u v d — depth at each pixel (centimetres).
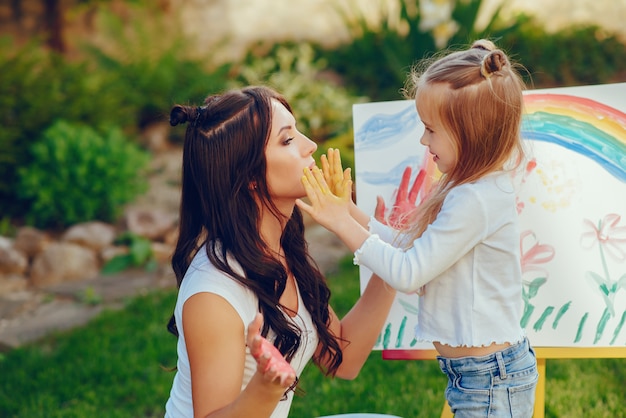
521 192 255
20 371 416
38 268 559
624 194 252
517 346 203
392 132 263
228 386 188
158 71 759
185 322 191
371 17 848
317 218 201
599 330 250
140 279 550
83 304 514
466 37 709
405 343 258
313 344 218
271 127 199
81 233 593
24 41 812
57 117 682
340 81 766
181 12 862
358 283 494
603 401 359
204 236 211
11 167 642
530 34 780
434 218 206
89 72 759
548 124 256
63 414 369
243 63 800
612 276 251
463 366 203
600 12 829
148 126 754
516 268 203
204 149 199
